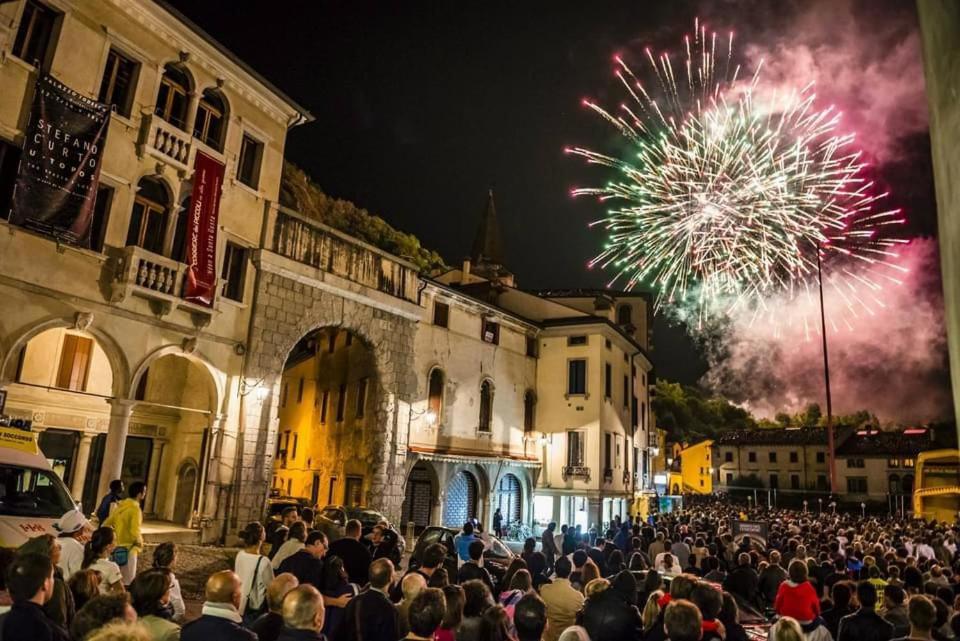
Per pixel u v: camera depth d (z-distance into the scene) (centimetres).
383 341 2297
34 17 1431
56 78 1426
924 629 542
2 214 1348
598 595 616
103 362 1827
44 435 1700
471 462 2658
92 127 1478
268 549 1429
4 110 1346
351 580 799
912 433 7706
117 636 287
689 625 460
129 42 1594
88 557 680
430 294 2636
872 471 7588
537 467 3091
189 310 1675
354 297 2175
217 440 1731
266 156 1958
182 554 1483
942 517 4359
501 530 2691
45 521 986
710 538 1934
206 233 1703
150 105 1639
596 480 2986
